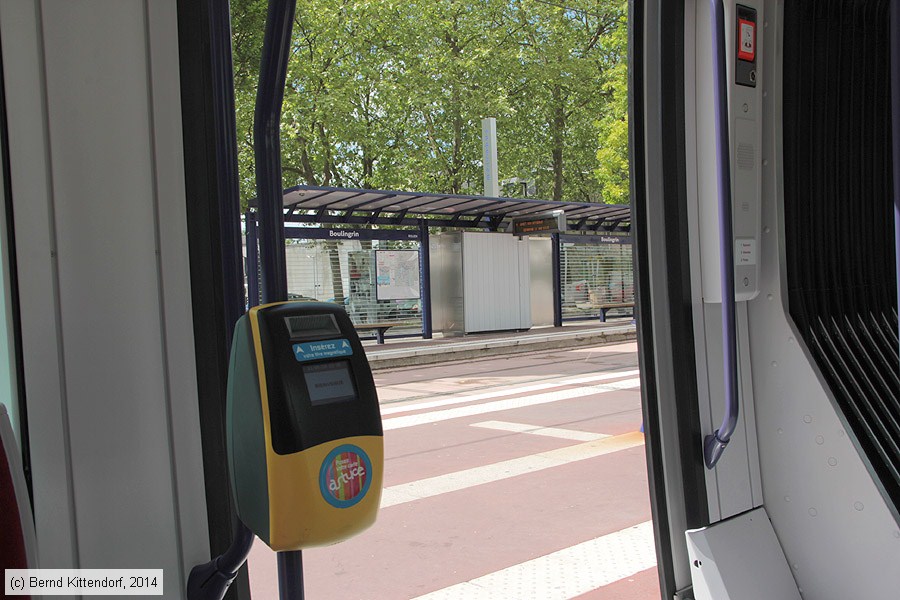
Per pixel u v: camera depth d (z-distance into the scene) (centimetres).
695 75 256
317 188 1377
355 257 1631
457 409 929
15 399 138
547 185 2703
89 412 146
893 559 245
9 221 137
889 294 292
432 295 1761
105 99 148
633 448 692
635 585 395
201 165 156
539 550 451
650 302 259
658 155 254
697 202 258
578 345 1752
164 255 155
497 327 1775
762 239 269
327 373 108
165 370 155
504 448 712
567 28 2478
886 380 271
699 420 255
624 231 2091
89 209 146
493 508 534
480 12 2342
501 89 2309
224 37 138
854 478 252
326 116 2048
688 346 254
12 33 137
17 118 138
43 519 140
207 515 160
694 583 247
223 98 139
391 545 470
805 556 266
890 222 294
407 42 2172
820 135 273
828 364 262
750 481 271
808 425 262
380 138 2227
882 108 291
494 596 389
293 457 102
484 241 1755
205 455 160
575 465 641
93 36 146
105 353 148
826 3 272
